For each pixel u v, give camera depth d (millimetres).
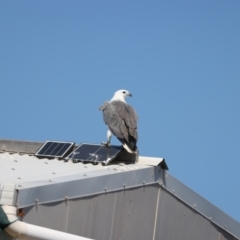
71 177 15977
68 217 15406
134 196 17578
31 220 14312
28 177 16297
